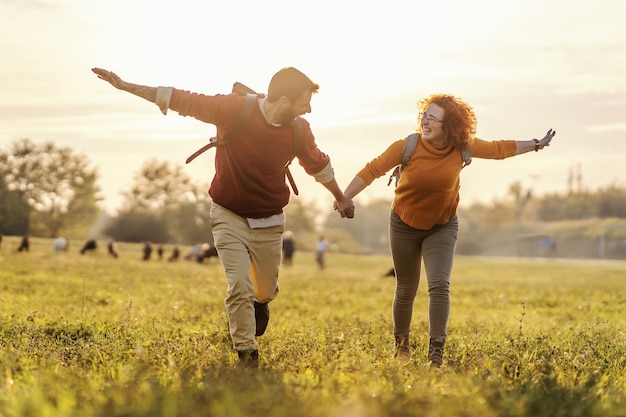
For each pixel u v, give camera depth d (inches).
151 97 243.6
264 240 259.9
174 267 1467.8
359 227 6279.5
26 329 344.2
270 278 267.4
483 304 759.7
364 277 1422.2
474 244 5812.0
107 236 4788.4
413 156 277.3
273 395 176.9
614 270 2087.8
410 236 287.3
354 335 342.3
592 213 6432.1
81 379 209.9
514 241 5866.1
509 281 1323.8
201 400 178.9
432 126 273.0
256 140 247.8
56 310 519.2
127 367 219.5
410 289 298.5
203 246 2143.2
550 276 1657.2
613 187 6589.6
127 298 662.5
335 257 2874.0
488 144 286.2
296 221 5610.2
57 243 1861.5
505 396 193.2
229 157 251.1
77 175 4667.8
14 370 225.1
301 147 255.9
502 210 6318.9
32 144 4628.4
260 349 296.0
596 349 315.6
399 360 257.6
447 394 192.9
